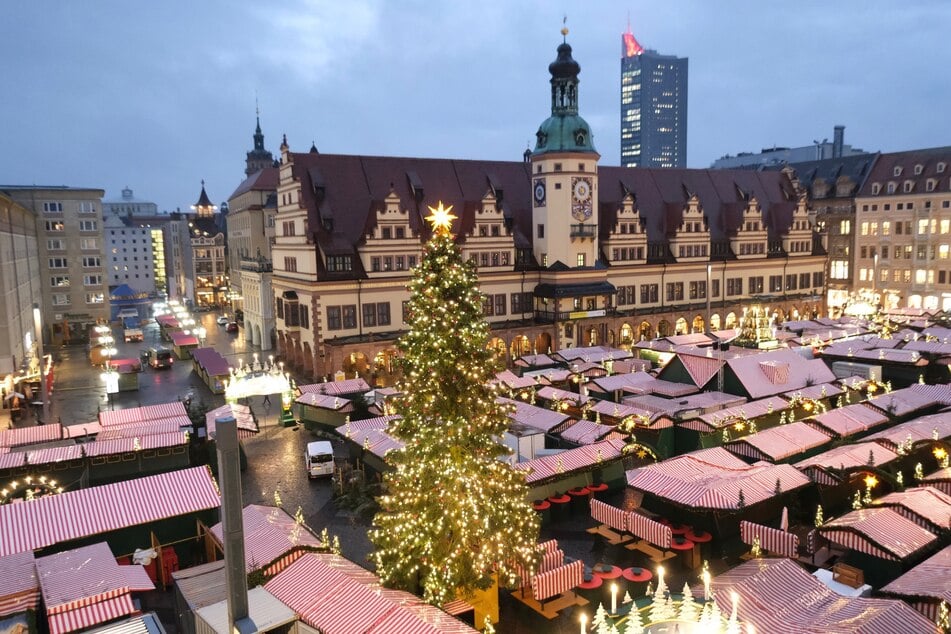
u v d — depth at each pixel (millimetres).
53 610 23453
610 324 93062
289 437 57094
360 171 84250
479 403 26500
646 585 29469
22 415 67375
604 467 40938
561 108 88000
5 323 73375
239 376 64562
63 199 117875
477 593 27312
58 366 95188
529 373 62500
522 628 27828
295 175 80062
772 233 113250
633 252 97000
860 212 132500
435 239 26938
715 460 37156
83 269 120562
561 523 38688
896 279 126625
